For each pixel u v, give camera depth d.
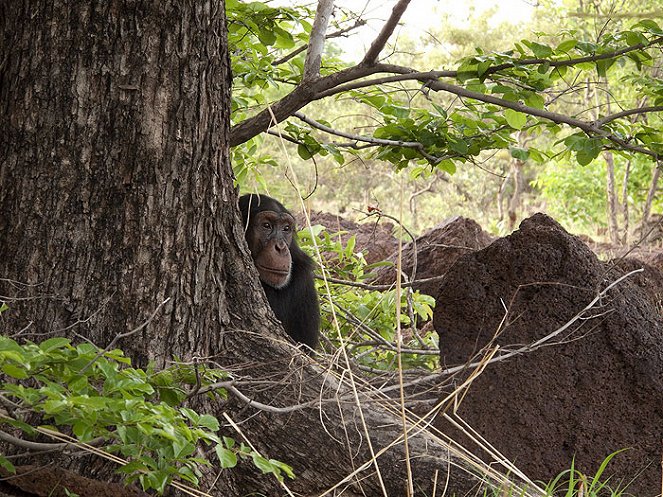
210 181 3.93
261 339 4.08
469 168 27.09
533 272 4.75
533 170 31.16
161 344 3.82
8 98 3.72
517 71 5.17
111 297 3.74
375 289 6.28
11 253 3.71
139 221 3.75
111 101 3.69
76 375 2.86
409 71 5.13
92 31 3.65
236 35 5.91
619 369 4.63
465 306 4.83
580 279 4.72
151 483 3.00
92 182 3.70
